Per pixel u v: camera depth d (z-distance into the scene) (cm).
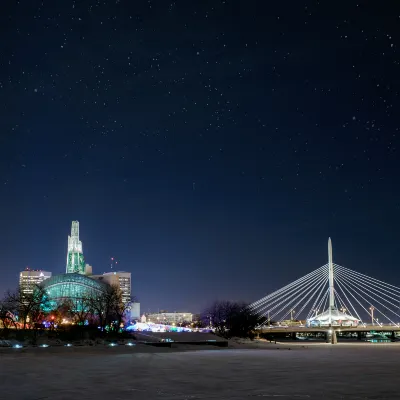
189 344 13888
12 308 15712
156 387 4106
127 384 4294
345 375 5112
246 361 7181
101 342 12756
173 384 4306
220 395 3672
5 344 10562
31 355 8225
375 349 12812
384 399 3484
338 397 3566
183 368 5872
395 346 16012
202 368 5906
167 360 7262
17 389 3978
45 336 12550
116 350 9969
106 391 3869
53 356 7975
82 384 4294
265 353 9781
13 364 6334
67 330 13950
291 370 5691
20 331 12744
